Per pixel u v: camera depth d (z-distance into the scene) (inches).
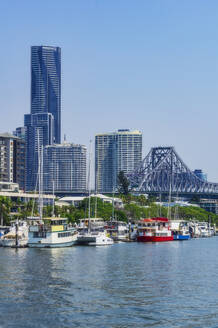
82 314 3693.4
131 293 4382.4
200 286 4749.0
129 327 3417.8
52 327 3410.4
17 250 7598.4
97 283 4817.9
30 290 4429.1
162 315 3688.5
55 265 5959.6
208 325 3469.5
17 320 3543.3
